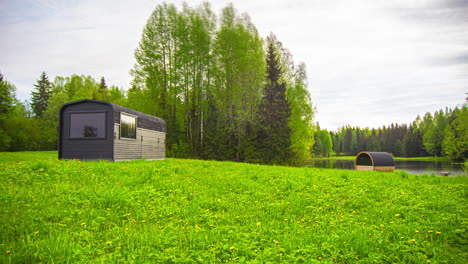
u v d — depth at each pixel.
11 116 58.06
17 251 5.34
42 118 71.06
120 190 10.45
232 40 39.28
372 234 6.57
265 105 41.88
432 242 6.14
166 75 40.34
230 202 9.77
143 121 25.27
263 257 5.21
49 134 64.19
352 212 8.73
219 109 40.62
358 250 5.69
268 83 43.00
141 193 10.38
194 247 5.78
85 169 14.68
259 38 43.66
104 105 20.38
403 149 123.19
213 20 41.69
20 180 11.43
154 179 12.89
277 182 13.65
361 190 11.73
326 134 121.88
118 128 20.92
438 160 95.75
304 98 44.84
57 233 6.29
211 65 40.72
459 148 78.06
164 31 39.81
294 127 44.03
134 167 16.58
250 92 40.06
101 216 7.82
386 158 37.88
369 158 38.38
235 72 39.62
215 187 12.16
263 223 7.52
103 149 20.25
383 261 5.29
